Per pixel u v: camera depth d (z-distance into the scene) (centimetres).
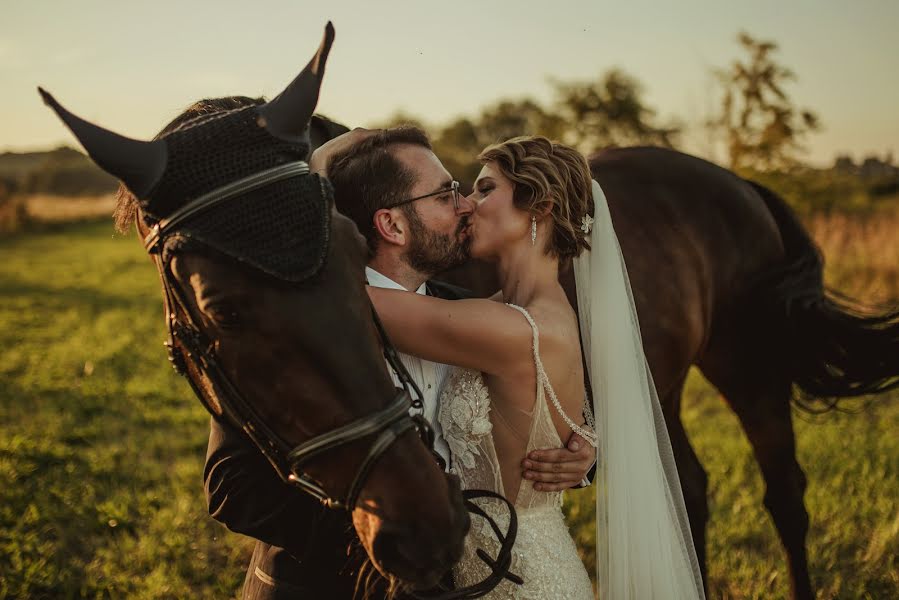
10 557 372
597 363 235
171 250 149
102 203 4012
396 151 194
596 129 2620
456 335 184
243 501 182
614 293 239
